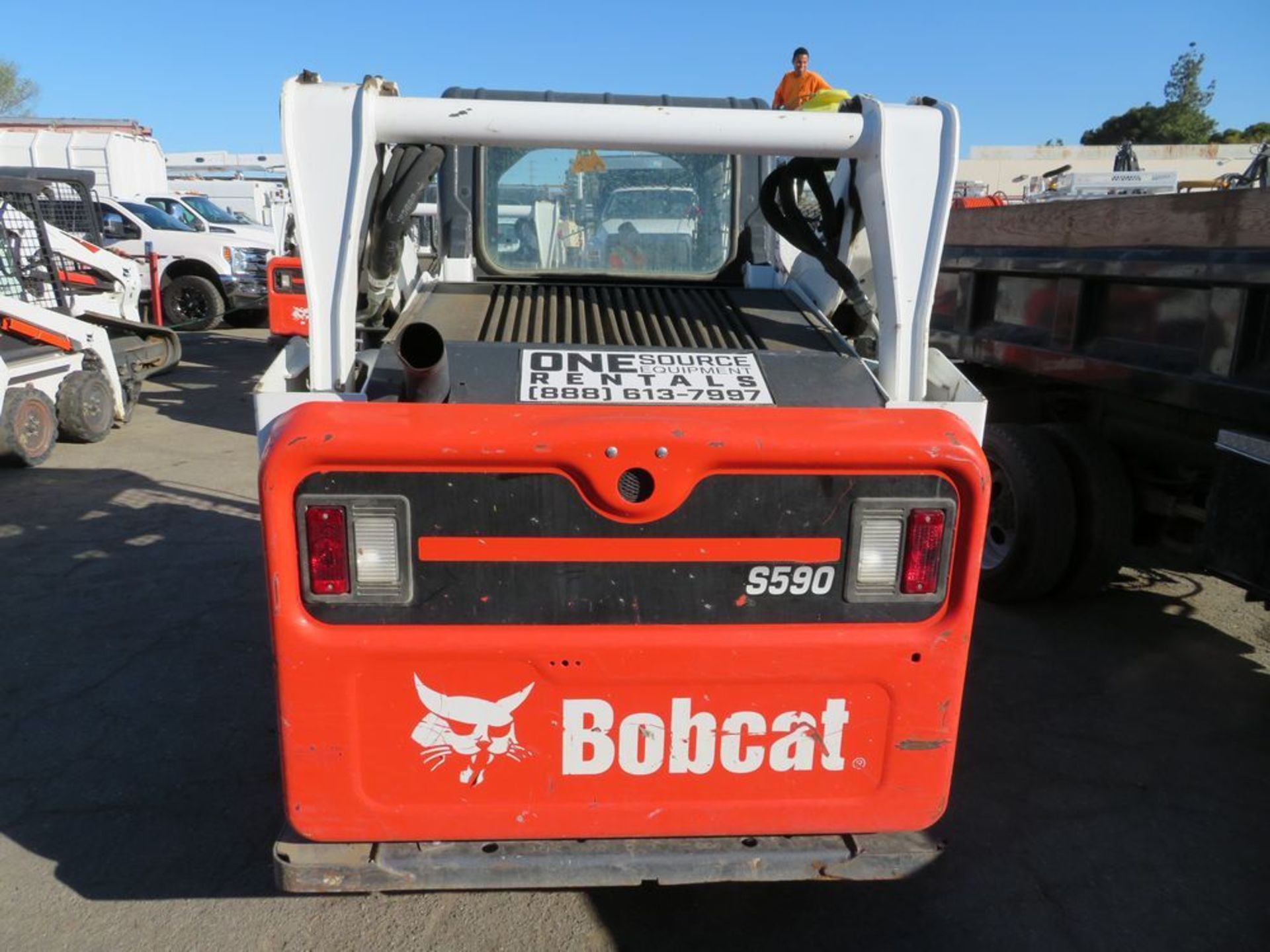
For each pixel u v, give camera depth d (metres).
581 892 2.75
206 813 3.08
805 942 2.56
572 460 1.91
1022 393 4.95
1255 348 3.01
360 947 2.53
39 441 7.28
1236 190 3.04
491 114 2.18
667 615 2.04
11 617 4.54
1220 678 3.99
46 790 3.19
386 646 1.98
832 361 2.46
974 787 3.24
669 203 3.40
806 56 7.26
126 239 14.98
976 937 2.58
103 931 2.57
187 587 4.91
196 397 10.22
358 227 2.19
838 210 2.71
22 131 19.88
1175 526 4.15
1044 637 4.34
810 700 2.11
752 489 1.98
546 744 2.08
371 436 1.87
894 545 2.05
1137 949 2.55
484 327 2.68
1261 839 2.99
